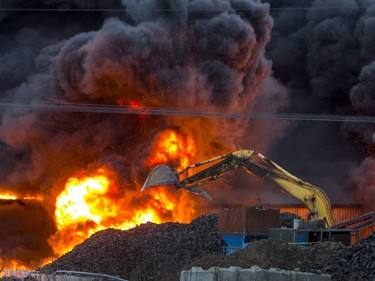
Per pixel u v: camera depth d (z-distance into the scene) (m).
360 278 23.39
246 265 26.89
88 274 29.41
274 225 32.62
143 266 32.03
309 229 31.66
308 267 26.12
